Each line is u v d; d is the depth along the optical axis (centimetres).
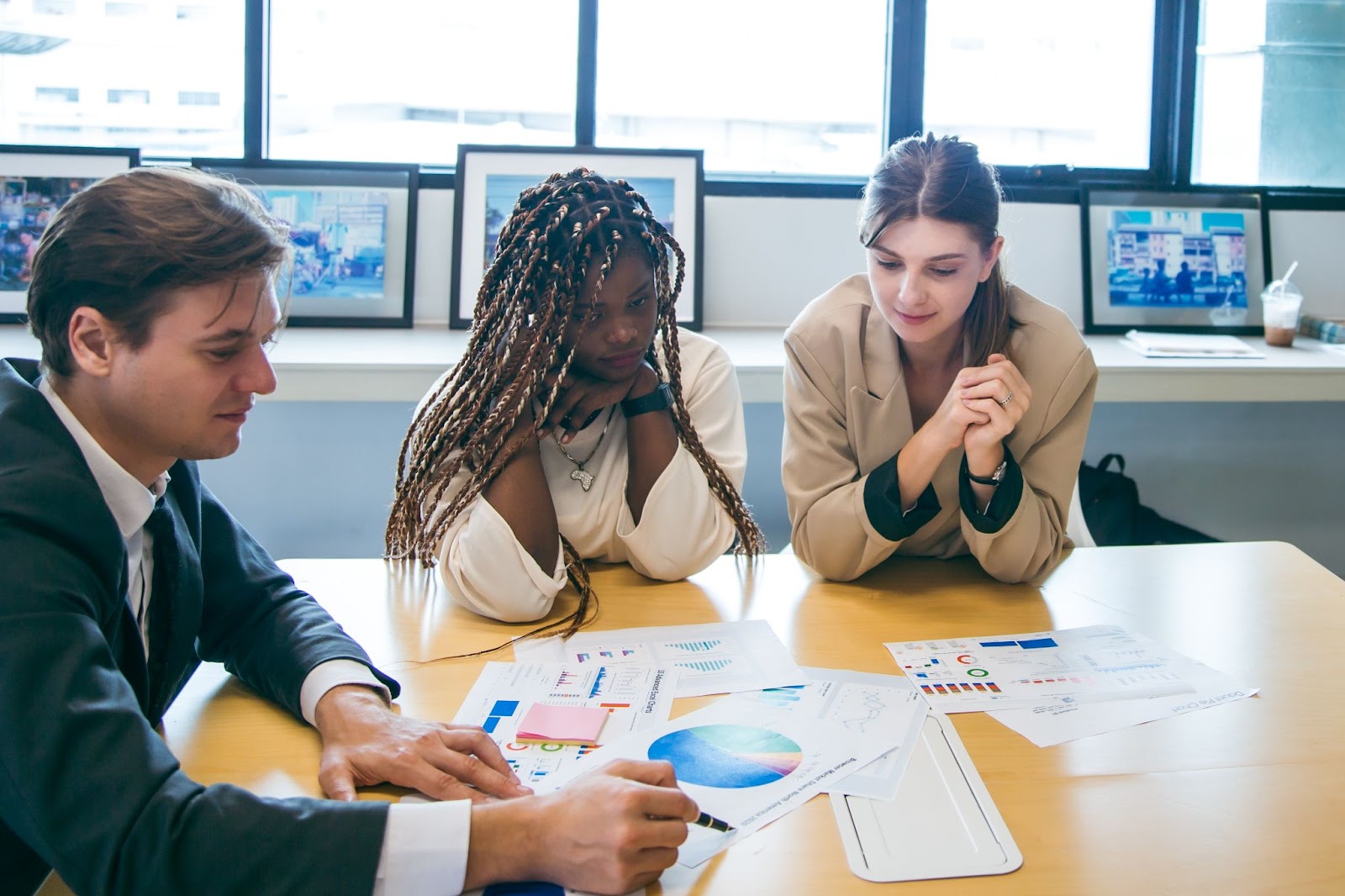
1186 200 296
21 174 265
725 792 93
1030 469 144
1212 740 102
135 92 273
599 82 284
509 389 131
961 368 147
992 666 117
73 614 81
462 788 91
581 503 142
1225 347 265
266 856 77
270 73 276
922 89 289
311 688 104
